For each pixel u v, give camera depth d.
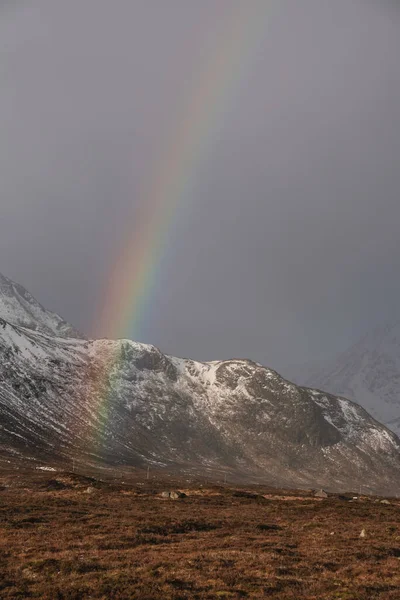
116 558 44.34
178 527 61.09
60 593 35.19
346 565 43.72
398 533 61.16
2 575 39.38
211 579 38.38
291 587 36.97
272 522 69.31
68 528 58.66
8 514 67.31
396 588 37.44
